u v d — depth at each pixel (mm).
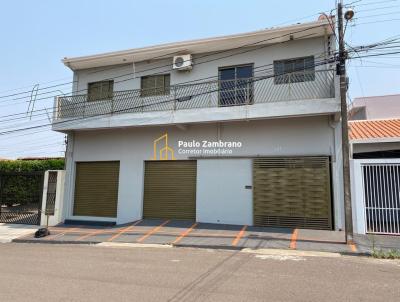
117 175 15383
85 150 15914
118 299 5066
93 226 14680
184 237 11000
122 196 14914
